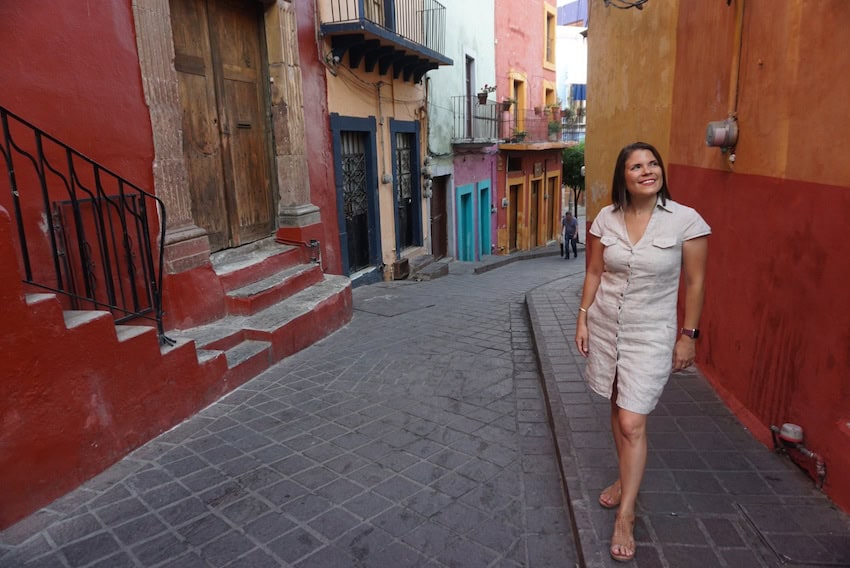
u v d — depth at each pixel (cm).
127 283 473
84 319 337
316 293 668
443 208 1479
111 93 456
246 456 367
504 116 1836
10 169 318
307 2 775
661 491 288
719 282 409
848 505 262
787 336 310
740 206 372
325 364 549
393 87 1092
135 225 445
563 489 320
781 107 315
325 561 267
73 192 372
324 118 833
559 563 263
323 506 311
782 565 233
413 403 453
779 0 316
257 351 518
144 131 488
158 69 497
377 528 291
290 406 448
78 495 321
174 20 575
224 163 652
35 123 399
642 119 635
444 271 1258
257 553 273
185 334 516
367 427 410
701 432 349
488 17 1661
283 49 713
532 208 2191
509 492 323
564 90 3011
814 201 282
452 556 269
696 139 463
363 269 1024
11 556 270
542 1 2089
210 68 626
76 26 427
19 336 293
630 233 248
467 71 1577
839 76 261
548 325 641
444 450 374
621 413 246
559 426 375
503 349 599
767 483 290
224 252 651
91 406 338
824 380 276
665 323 243
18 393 293
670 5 539
